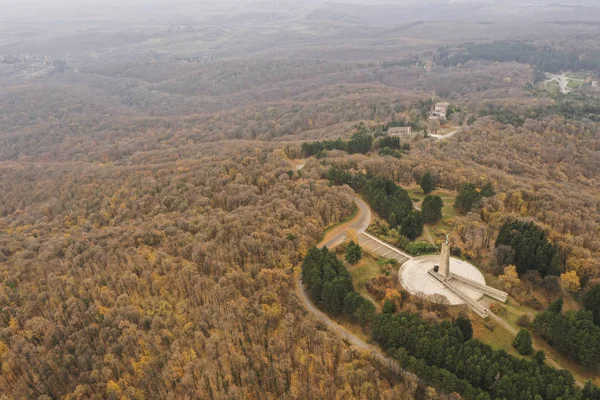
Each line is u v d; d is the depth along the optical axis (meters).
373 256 193.88
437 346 136.50
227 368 143.38
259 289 171.00
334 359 141.62
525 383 123.75
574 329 140.50
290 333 150.00
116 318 162.38
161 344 153.62
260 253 189.75
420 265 186.12
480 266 186.25
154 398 137.25
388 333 145.50
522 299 166.00
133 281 181.12
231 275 175.88
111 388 138.12
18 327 167.25
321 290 167.00
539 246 178.88
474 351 134.50
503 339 150.50
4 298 182.00
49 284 188.25
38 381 145.50
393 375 138.88
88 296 177.62
